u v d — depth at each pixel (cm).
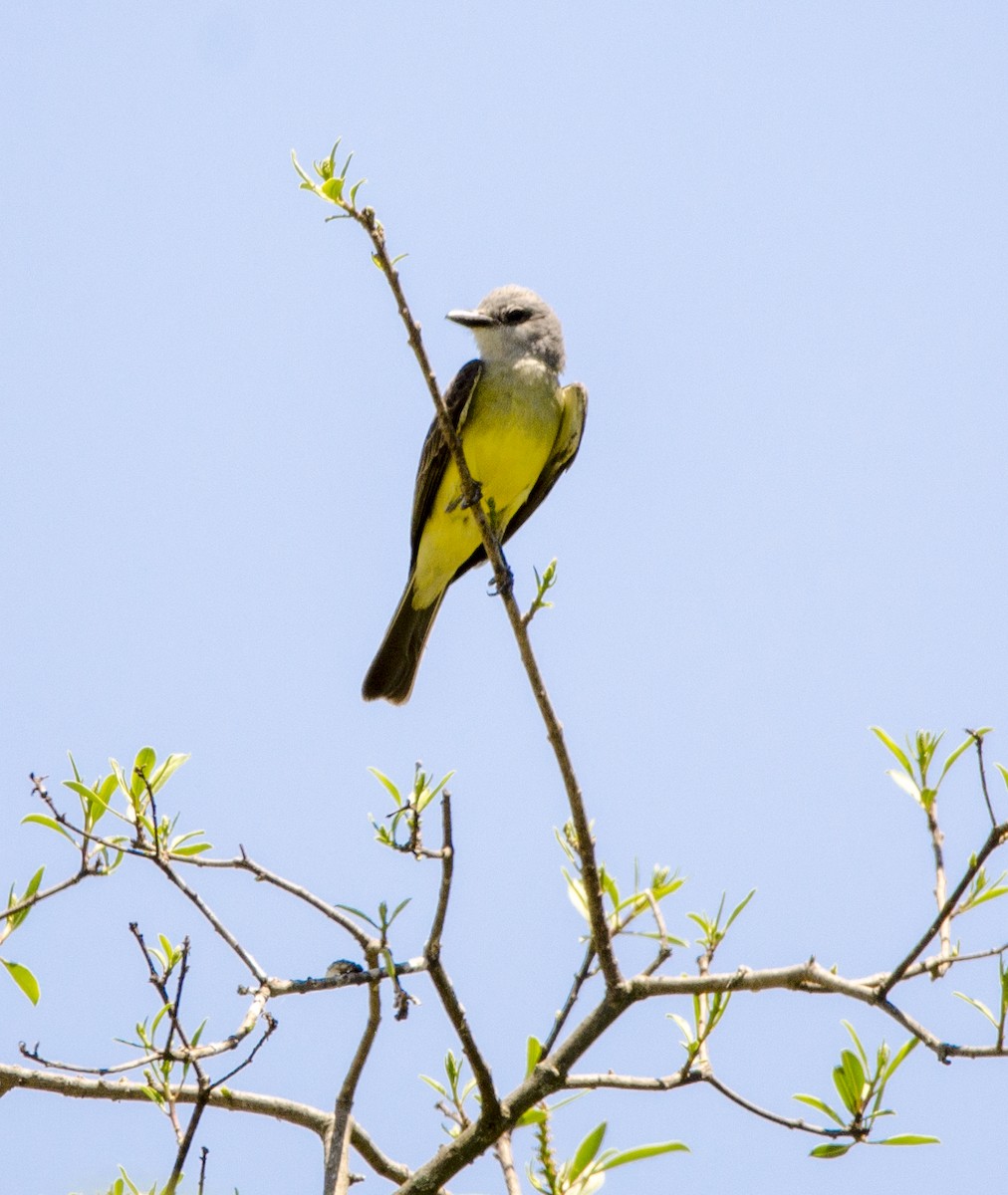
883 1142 696
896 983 673
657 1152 623
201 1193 612
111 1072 611
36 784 702
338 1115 735
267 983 648
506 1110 702
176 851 710
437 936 689
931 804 763
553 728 743
